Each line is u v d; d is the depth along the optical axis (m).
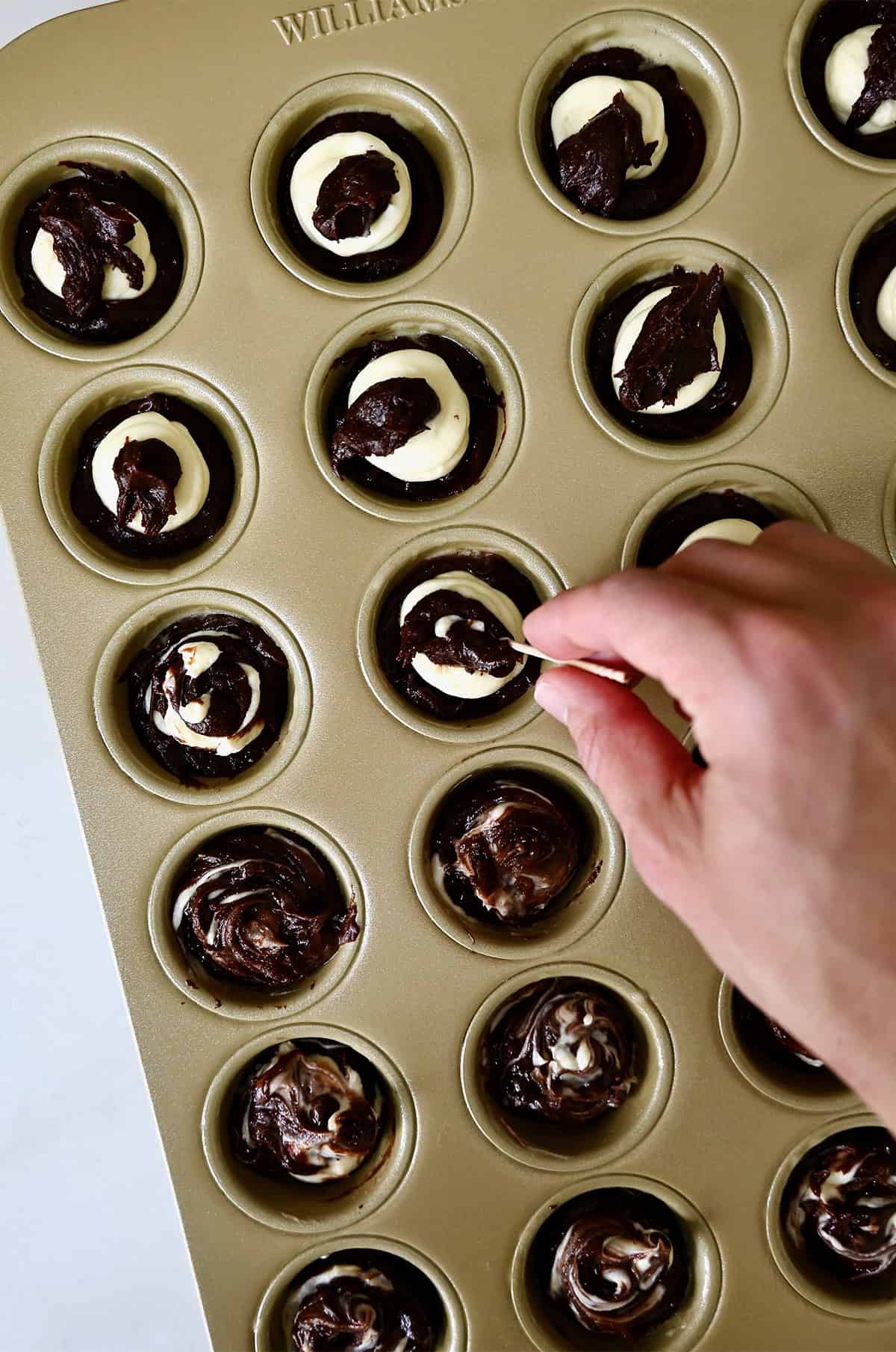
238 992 0.49
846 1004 0.39
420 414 0.47
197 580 0.48
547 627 0.43
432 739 0.48
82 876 0.53
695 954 0.49
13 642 0.53
